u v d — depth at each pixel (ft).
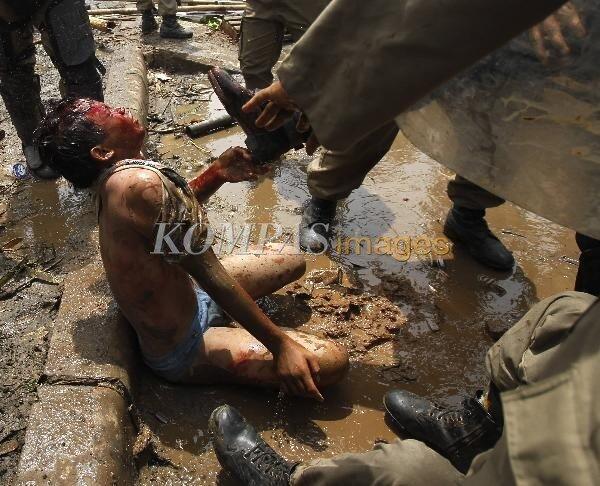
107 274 7.45
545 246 11.69
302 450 7.64
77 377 7.34
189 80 18.07
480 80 4.97
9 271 10.04
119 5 23.06
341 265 10.87
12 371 8.27
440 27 3.73
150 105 16.35
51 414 6.86
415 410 7.73
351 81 4.32
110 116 7.15
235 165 8.02
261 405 8.13
